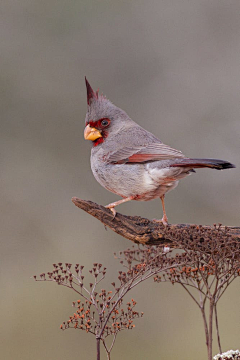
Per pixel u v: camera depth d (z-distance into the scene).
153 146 7.01
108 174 7.15
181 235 5.64
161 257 5.47
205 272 5.68
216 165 6.40
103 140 7.56
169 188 7.03
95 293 5.26
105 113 7.60
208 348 5.20
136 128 7.46
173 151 6.89
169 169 6.67
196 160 6.50
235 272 5.41
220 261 5.31
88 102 7.75
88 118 7.68
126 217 6.80
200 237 5.65
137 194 7.06
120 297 5.20
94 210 6.75
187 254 5.47
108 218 6.76
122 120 7.64
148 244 6.73
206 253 5.55
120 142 7.21
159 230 6.55
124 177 7.01
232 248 5.43
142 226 6.73
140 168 6.93
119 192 7.18
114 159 7.11
